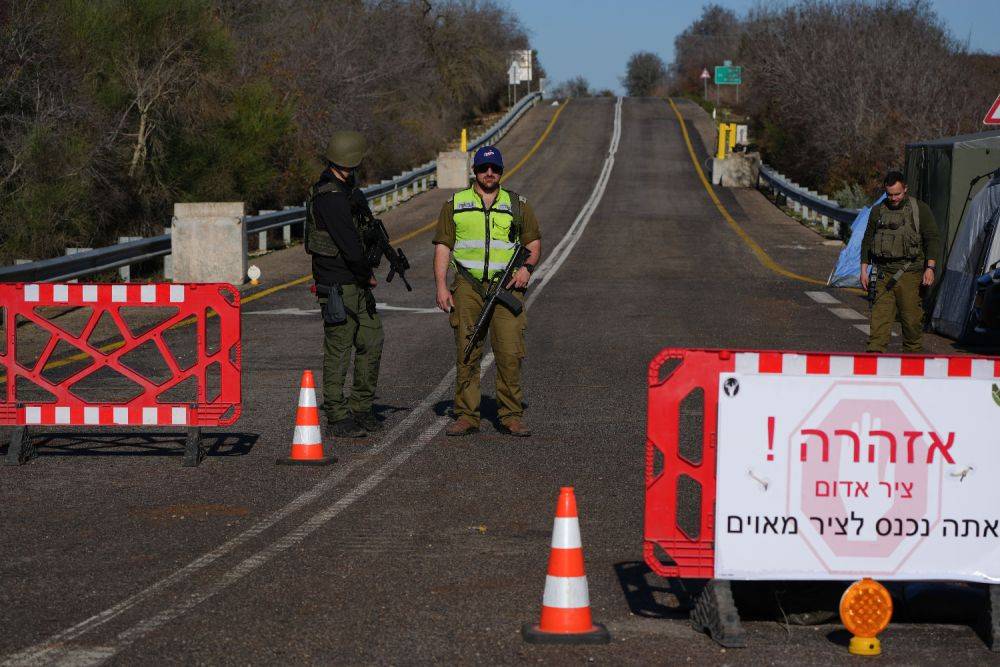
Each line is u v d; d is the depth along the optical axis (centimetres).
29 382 2453
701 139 13838
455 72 16262
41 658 1035
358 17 11962
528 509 1559
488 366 2692
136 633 1098
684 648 1081
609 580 1278
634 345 3019
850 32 9469
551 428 2077
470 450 1909
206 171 7231
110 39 6544
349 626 1121
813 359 1106
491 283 1991
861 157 8881
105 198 6462
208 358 1833
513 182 10131
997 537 1125
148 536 1430
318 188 1962
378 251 1992
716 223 7100
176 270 4478
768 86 11056
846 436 1112
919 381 1113
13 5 5838
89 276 4684
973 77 9169
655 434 1123
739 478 1108
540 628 1097
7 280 3222
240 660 1033
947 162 3344
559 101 19488
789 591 1165
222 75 7356
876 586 1066
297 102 8994
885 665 1050
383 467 1794
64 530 1455
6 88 5753
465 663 1031
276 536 1430
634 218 7344
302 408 1816
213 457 1866
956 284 3234
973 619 1178
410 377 2591
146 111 6756
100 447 1942
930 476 1119
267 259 5384
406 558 1343
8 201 5697
